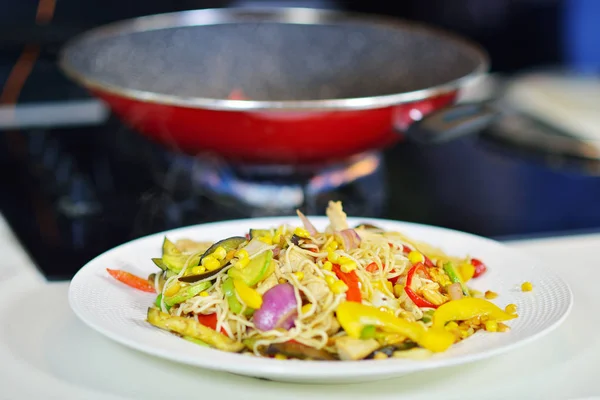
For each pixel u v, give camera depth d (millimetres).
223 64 1156
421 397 641
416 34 1101
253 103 862
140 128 956
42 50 1303
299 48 1161
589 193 1034
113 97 918
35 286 772
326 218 812
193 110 875
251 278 660
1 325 712
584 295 761
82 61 1032
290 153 933
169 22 1128
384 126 915
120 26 1116
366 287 672
